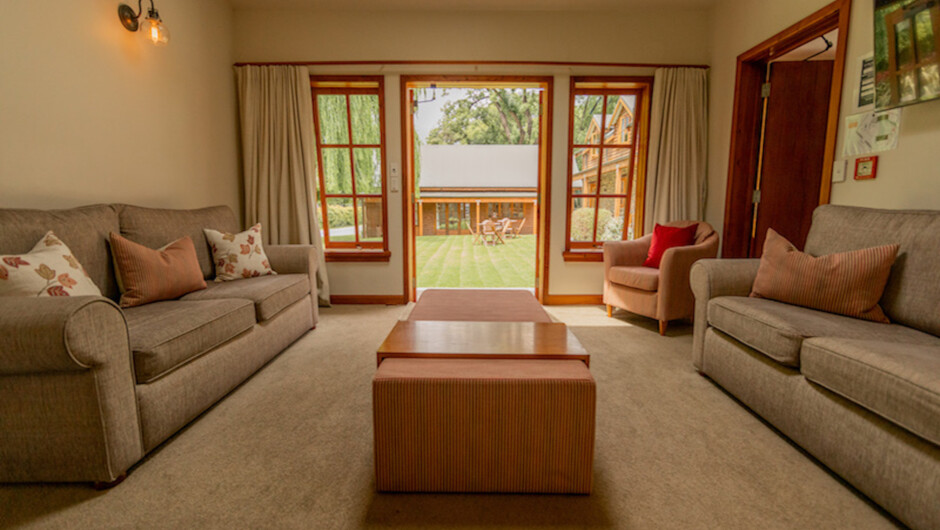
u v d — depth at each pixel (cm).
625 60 367
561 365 135
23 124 192
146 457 151
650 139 370
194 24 315
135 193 258
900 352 124
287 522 119
